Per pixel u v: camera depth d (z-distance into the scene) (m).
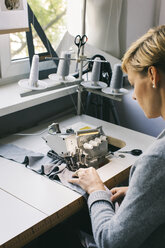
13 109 2.00
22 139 2.00
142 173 0.95
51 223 1.35
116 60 2.77
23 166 1.70
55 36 2.46
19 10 2.05
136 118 2.59
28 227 1.27
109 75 2.25
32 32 2.24
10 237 1.22
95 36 2.68
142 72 0.98
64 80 2.10
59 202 1.42
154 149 0.94
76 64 2.46
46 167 1.64
